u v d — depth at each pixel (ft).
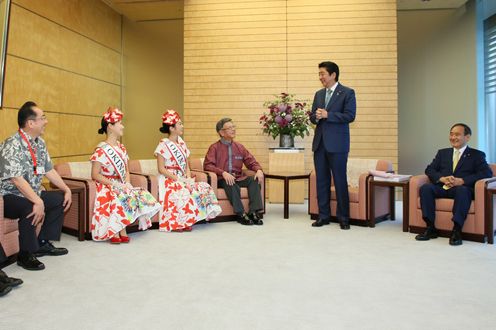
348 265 10.62
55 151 22.17
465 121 25.23
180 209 14.70
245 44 23.95
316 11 23.47
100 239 13.14
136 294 8.61
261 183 16.78
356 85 23.21
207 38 24.22
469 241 13.24
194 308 7.87
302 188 21.58
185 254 11.73
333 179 15.47
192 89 24.38
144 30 29.40
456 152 14.33
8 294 8.63
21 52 19.24
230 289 8.89
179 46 29.09
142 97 29.55
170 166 15.30
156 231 14.82
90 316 7.52
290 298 8.37
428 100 25.95
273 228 15.25
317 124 15.55
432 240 13.38
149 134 29.55
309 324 7.16
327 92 15.44
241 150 17.22
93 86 25.95
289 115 20.35
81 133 24.63
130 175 14.98
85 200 13.46
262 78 23.82
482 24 24.90
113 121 13.53
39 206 10.18
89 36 25.36
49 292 8.74
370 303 8.10
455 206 12.99
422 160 26.17
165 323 7.20
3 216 10.24
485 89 25.08
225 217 16.52
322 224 15.70
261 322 7.24
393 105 23.00
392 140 23.02
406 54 26.14
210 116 24.20
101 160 13.34
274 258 11.28
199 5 24.29
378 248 12.34
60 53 22.41
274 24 23.75
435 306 7.95
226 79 24.09
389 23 23.00
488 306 7.95
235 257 11.39
